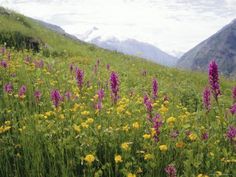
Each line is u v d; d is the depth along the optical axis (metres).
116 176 0.56
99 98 0.87
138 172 0.58
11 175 0.59
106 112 0.82
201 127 0.73
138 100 1.02
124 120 0.79
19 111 0.80
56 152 0.62
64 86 1.16
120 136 0.69
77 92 1.03
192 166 0.59
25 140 0.65
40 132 0.68
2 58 1.46
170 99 1.22
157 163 0.59
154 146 0.63
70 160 0.59
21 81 1.11
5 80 1.12
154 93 0.97
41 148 0.64
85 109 0.87
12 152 0.62
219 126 0.77
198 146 0.66
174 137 0.67
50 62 1.59
